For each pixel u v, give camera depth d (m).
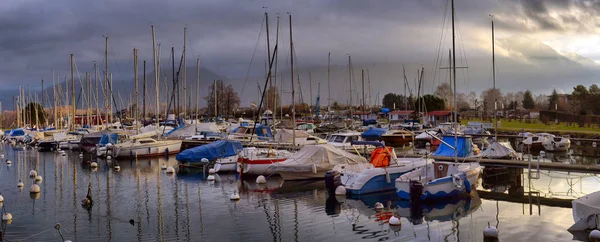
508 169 38.75
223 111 137.38
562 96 119.69
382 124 95.75
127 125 92.81
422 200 28.27
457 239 21.67
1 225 24.42
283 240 21.78
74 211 27.38
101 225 24.41
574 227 22.31
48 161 52.16
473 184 31.11
